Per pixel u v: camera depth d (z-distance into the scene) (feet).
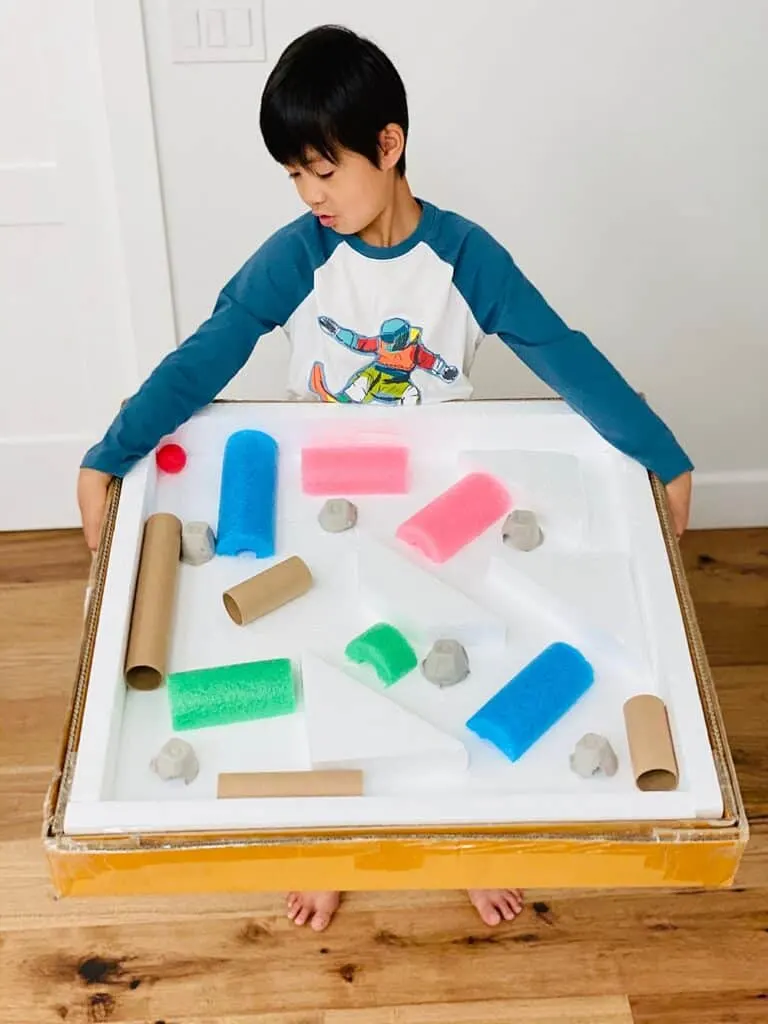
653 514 3.48
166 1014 4.40
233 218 5.30
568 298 5.64
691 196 5.29
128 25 4.66
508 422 3.74
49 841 2.64
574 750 2.95
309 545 3.50
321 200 3.60
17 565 6.20
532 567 3.34
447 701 3.09
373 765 2.89
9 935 4.60
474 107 5.00
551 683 3.06
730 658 5.78
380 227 3.88
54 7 4.67
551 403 3.81
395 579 3.29
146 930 4.62
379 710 2.97
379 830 2.66
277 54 4.83
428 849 2.66
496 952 4.58
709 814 2.72
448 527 3.45
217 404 3.78
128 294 5.52
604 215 5.35
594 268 5.53
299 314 4.14
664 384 5.97
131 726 3.01
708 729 2.89
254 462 3.59
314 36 3.47
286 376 5.80
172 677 3.04
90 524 3.50
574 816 2.70
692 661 3.05
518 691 3.04
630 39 4.83
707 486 6.34
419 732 2.92
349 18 4.76
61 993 4.45
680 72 4.92
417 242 3.93
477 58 4.86
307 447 3.79
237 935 4.61
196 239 5.36
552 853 2.69
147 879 2.72
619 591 3.28
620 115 5.04
